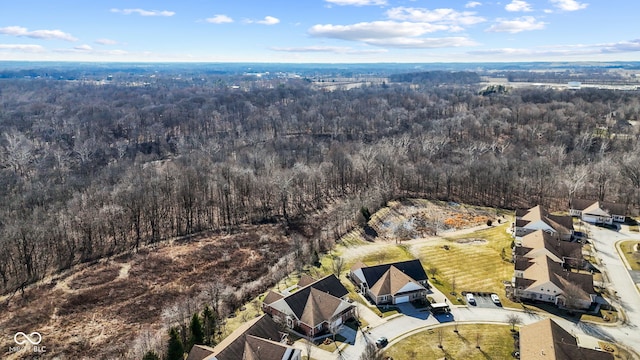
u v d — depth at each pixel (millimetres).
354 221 121250
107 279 92250
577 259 91438
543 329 62094
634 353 63750
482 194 142125
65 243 104250
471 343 66438
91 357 67812
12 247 94188
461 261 96625
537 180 141500
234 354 57469
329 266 94875
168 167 150750
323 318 69688
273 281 88625
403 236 113000
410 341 67125
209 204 132375
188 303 81750
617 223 117500
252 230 120250
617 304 77625
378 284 80812
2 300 83188
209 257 103625
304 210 134625
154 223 119188
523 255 93312
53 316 78875
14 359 67375
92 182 139500
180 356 60688
